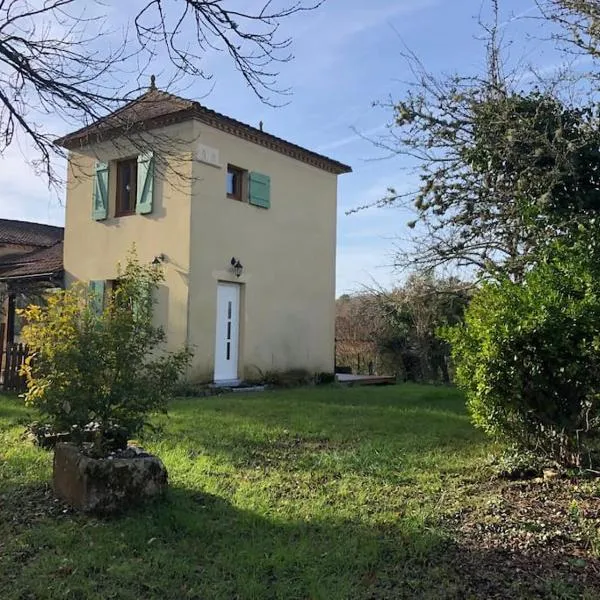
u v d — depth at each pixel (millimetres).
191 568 3627
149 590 3375
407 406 10398
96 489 4422
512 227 7484
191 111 12461
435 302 11000
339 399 11422
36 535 4031
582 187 6766
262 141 14312
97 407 4816
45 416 6598
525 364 5457
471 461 6156
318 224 16250
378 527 4281
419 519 4402
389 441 7125
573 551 3869
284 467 5930
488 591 3371
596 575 3549
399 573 3592
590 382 5270
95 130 5656
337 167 16625
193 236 12625
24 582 3414
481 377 5609
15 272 16031
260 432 7594
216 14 4691
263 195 14430
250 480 5445
